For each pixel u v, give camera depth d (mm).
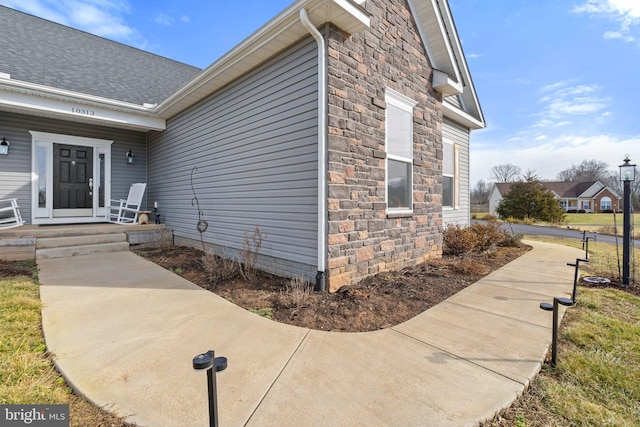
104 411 1757
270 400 1837
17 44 7668
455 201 8305
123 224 7562
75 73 7707
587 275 4926
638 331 2832
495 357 2365
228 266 4812
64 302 3514
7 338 2578
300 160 4133
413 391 1937
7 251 5680
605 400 1917
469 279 4633
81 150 7945
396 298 3691
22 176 6980
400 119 5105
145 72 9633
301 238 4164
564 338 2715
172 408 1771
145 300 3621
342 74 3945
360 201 4219
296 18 3688
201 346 2516
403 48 5184
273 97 4566
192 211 6871
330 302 3496
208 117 6191
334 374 2119
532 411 1814
